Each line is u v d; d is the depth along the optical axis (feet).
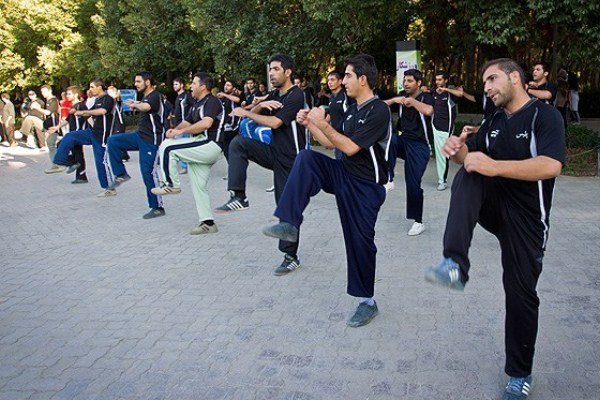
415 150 20.58
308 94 37.32
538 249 10.09
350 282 13.83
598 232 20.57
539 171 9.12
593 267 17.20
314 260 18.94
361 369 11.94
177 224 24.09
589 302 14.83
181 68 61.52
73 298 16.43
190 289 16.78
